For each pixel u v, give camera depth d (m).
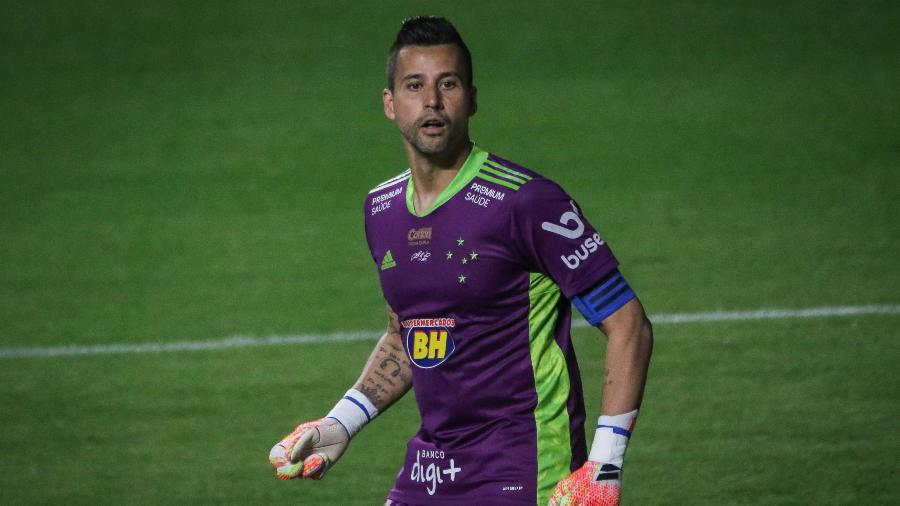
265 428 20.95
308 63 49.88
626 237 31.47
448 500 10.72
